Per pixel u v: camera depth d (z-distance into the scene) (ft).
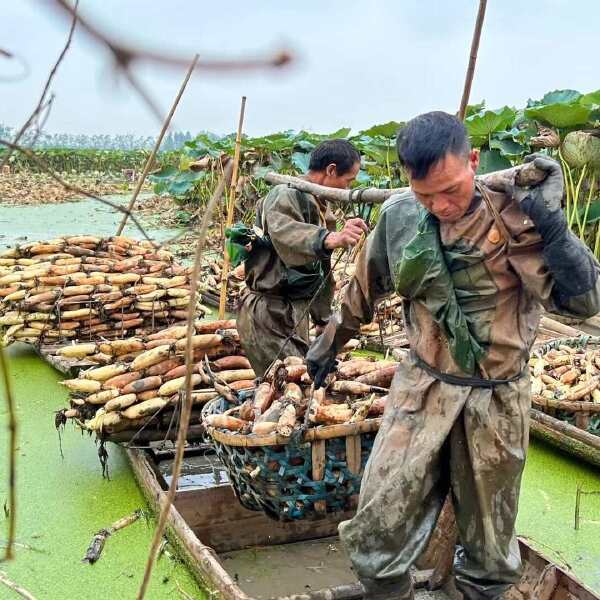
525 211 5.68
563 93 27.68
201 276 23.88
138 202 59.77
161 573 9.08
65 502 10.96
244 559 9.96
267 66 1.15
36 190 66.90
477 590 6.89
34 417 14.44
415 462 6.48
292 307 11.07
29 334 17.10
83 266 17.93
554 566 7.85
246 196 33.71
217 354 12.56
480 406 6.34
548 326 18.37
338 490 8.70
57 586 8.82
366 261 6.88
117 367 11.92
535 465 12.51
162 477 11.02
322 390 9.57
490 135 24.54
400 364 6.98
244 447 8.41
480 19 7.84
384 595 6.83
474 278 6.15
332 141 10.19
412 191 6.25
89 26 1.10
